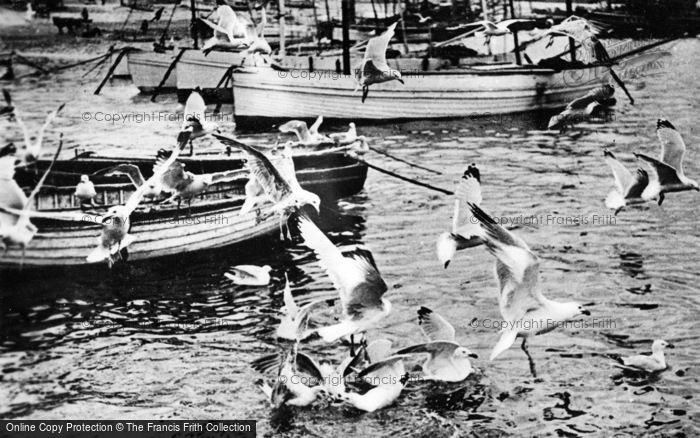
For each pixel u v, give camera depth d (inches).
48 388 571.5
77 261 729.6
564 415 537.6
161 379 580.7
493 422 529.7
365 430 520.7
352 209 911.7
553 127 1225.4
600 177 1016.2
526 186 988.6
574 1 1683.1
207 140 1198.3
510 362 600.1
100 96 1510.8
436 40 1664.6
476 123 1307.8
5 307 678.5
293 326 628.1
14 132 1209.4
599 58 1171.9
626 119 1236.5
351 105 1279.5
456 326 657.6
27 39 1631.4
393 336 641.6
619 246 812.0
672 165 746.2
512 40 1617.9
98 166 860.0
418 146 1189.7
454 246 587.2
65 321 668.1
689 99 1311.5
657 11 1494.8
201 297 711.1
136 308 688.4
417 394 555.5
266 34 1722.4
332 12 1865.2
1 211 676.7
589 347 621.3
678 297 705.0
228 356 610.2
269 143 1176.8
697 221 867.4
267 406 546.0
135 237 740.7
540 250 804.6
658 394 561.3
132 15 1808.6
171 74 1549.0
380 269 761.6
